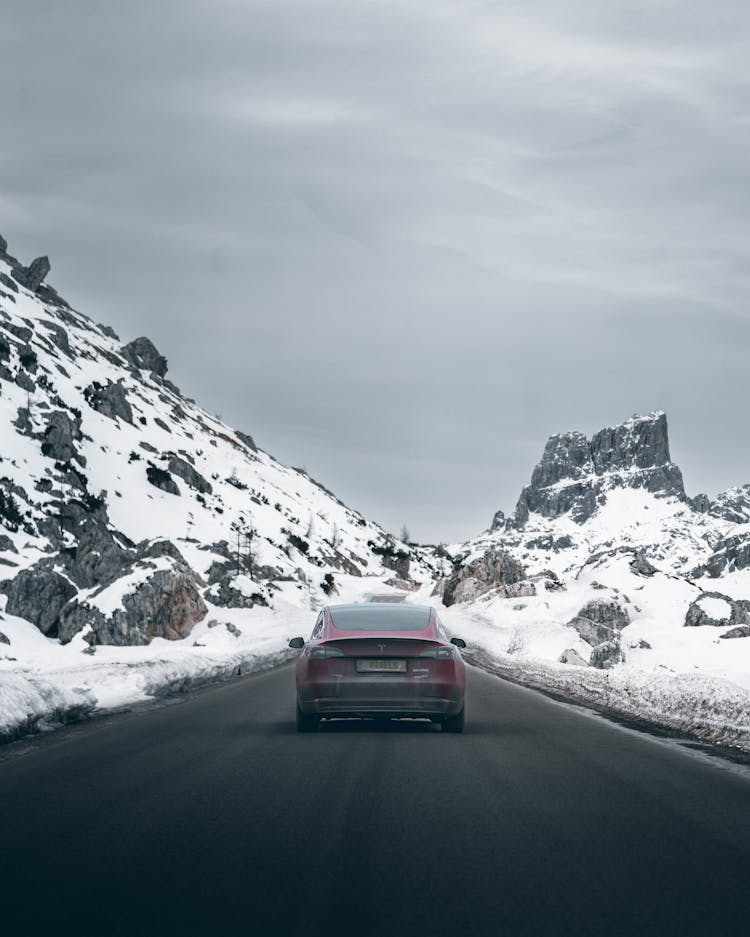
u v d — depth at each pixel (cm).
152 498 14162
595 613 8325
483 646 5662
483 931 588
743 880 707
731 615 7975
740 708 1627
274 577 13612
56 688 1877
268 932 586
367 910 631
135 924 602
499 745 1497
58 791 1078
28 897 663
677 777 1186
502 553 12262
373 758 1338
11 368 15362
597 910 632
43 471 12688
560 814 949
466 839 838
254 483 19475
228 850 798
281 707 2206
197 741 1539
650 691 2105
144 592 7581
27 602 7675
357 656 1627
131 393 19675
